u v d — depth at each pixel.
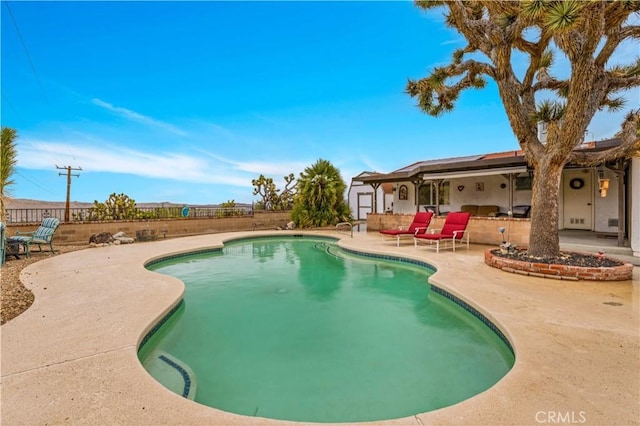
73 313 4.40
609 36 5.91
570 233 11.47
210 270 8.89
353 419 2.82
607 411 2.29
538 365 2.94
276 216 19.53
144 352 3.97
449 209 16.17
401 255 9.21
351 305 5.95
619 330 3.71
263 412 2.93
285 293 6.74
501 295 5.12
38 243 9.55
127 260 8.52
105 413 2.32
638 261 7.45
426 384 3.34
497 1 6.26
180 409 2.38
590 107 6.01
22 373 2.85
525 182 13.76
